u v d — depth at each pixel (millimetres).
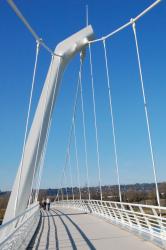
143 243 12109
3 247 7777
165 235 12406
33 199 32312
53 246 12180
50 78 25188
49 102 24281
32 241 13508
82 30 27234
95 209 29906
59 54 26000
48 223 21844
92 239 13812
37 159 22719
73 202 43531
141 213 15188
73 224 20719
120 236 14359
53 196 67250
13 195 20781
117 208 19844
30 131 23062
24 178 21234
